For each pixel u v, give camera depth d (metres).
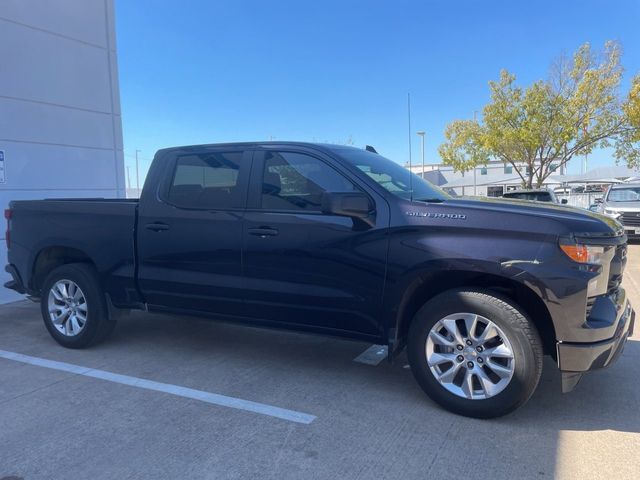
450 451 3.36
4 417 3.90
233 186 4.71
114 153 9.98
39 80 8.59
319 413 3.94
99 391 4.39
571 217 3.63
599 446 3.41
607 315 3.60
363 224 4.10
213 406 4.08
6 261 8.16
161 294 5.04
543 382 4.48
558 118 23.98
